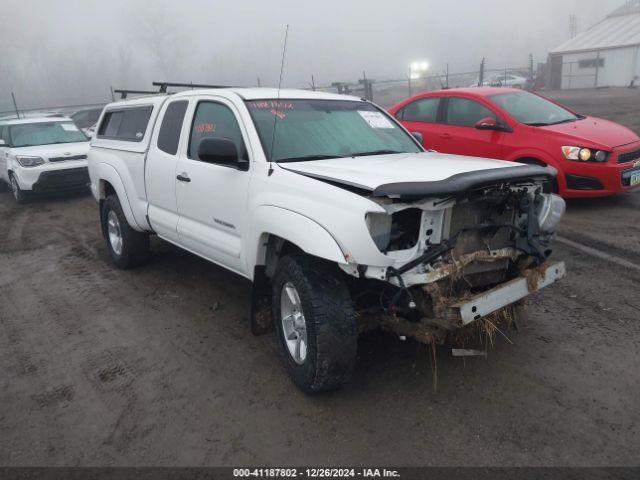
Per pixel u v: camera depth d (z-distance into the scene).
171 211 5.16
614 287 5.12
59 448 3.30
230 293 5.54
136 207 5.68
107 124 6.56
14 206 11.34
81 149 11.66
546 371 3.83
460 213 3.40
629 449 3.05
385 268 3.21
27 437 3.42
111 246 6.54
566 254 6.02
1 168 12.20
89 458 3.21
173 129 5.14
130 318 5.05
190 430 3.40
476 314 3.29
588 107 20.22
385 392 3.68
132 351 4.43
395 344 4.27
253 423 3.43
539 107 8.20
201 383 3.91
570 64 34.97
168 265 6.44
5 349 4.61
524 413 3.39
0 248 7.86
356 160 4.09
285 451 3.18
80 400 3.79
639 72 31.95
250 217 3.96
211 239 4.55
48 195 12.34
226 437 3.32
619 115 17.19
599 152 7.12
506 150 7.69
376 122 4.92
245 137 4.21
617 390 3.58
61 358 4.39
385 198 3.23
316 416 3.46
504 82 32.41
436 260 3.33
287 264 3.60
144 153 5.44
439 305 3.24
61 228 8.95
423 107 8.85
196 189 4.63
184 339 4.58
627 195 8.30
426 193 3.08
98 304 5.42
